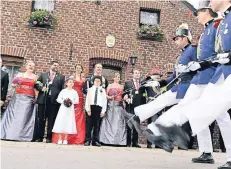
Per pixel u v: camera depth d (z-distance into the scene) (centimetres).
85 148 675
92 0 1152
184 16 1210
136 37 1166
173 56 1181
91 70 1129
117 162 419
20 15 1097
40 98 830
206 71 386
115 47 1146
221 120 380
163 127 313
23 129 805
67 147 677
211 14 417
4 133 801
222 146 907
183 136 314
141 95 843
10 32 1082
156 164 420
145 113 448
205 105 308
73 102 817
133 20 1174
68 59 1109
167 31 1191
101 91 833
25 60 1081
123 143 846
